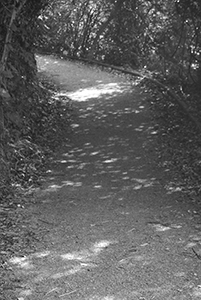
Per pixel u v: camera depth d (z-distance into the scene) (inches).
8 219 259.6
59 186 322.7
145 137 446.0
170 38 597.6
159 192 309.9
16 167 334.6
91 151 407.2
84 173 352.2
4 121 324.5
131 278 197.5
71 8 890.7
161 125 480.1
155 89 639.1
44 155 386.9
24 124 391.5
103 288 189.6
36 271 202.4
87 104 584.4
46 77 765.3
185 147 406.3
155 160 381.1
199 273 201.9
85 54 1005.8
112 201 293.3
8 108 323.3
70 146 422.0
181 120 480.7
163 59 649.6
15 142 353.4
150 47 722.8
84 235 241.0
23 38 341.7
